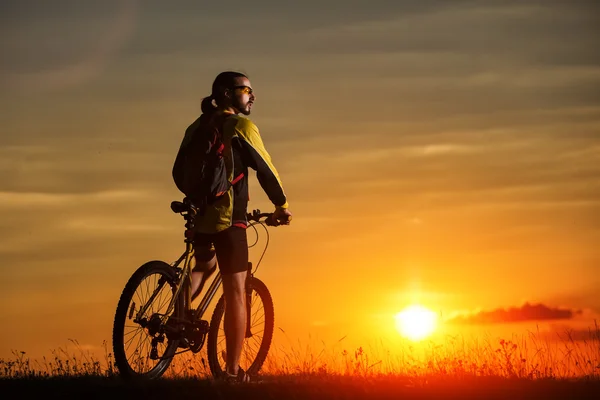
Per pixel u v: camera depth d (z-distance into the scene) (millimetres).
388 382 8805
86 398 8461
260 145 9773
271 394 8328
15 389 8688
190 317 9680
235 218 9719
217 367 10055
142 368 9297
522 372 9336
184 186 9789
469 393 8375
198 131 9742
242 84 9969
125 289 9047
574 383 8758
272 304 10805
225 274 9734
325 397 8266
